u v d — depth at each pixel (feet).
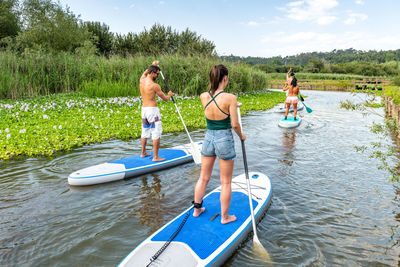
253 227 9.62
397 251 9.52
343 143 23.80
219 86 9.11
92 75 52.80
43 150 19.45
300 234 10.44
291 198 13.43
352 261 9.02
